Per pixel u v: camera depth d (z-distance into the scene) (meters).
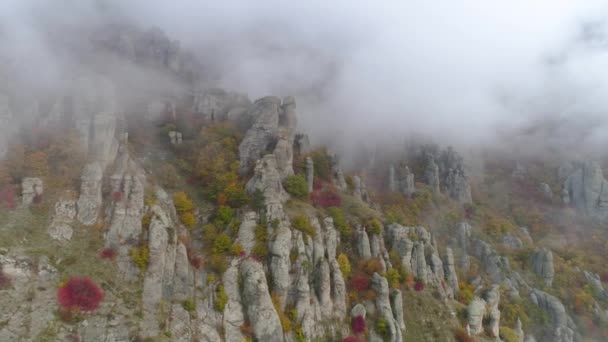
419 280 97.31
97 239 69.62
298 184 100.69
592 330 120.62
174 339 63.31
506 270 131.62
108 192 76.06
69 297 60.31
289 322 74.12
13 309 55.84
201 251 80.44
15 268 60.09
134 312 63.47
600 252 160.62
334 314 80.88
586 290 132.25
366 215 106.19
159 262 70.44
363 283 88.81
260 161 96.88
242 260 78.44
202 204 93.06
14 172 74.12
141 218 74.38
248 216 85.62
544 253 135.62
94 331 58.62
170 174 98.44
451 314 92.00
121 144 88.81
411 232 106.56
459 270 125.44
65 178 75.44
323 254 86.44
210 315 70.12
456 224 151.62
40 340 54.31
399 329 82.88
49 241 66.25
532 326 115.44
